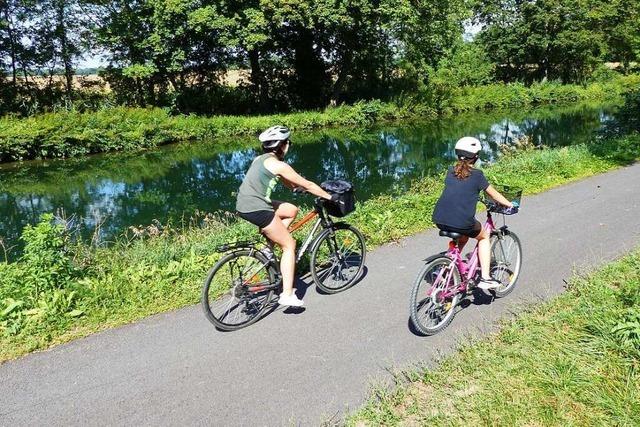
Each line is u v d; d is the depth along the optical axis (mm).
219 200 15297
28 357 4422
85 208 14594
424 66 42562
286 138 4789
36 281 5449
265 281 5039
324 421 3510
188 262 6238
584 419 3285
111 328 4902
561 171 11195
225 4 30141
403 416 3490
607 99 46688
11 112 27016
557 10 48125
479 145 4535
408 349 4398
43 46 31016
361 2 30812
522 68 52969
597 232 7293
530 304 5047
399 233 7562
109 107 29125
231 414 3639
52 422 3613
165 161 22469
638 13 46656
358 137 28391
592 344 4031
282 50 36906
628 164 11977
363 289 5711
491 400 3523
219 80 36500
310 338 4648
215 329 4859
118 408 3742
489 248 4852
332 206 5262
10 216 13953
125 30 31000
